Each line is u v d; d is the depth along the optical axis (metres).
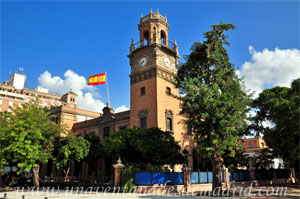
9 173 45.06
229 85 23.11
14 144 28.50
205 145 23.72
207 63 24.84
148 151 25.20
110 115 42.50
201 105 22.27
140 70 37.31
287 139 25.44
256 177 35.28
